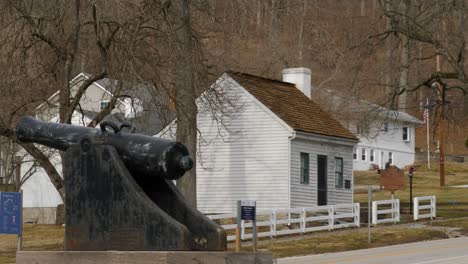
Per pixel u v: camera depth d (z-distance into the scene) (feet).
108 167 34.50
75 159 35.40
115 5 101.81
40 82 104.01
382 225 132.67
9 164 186.39
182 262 32.65
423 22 152.76
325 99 223.92
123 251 33.76
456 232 124.36
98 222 34.76
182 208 34.76
